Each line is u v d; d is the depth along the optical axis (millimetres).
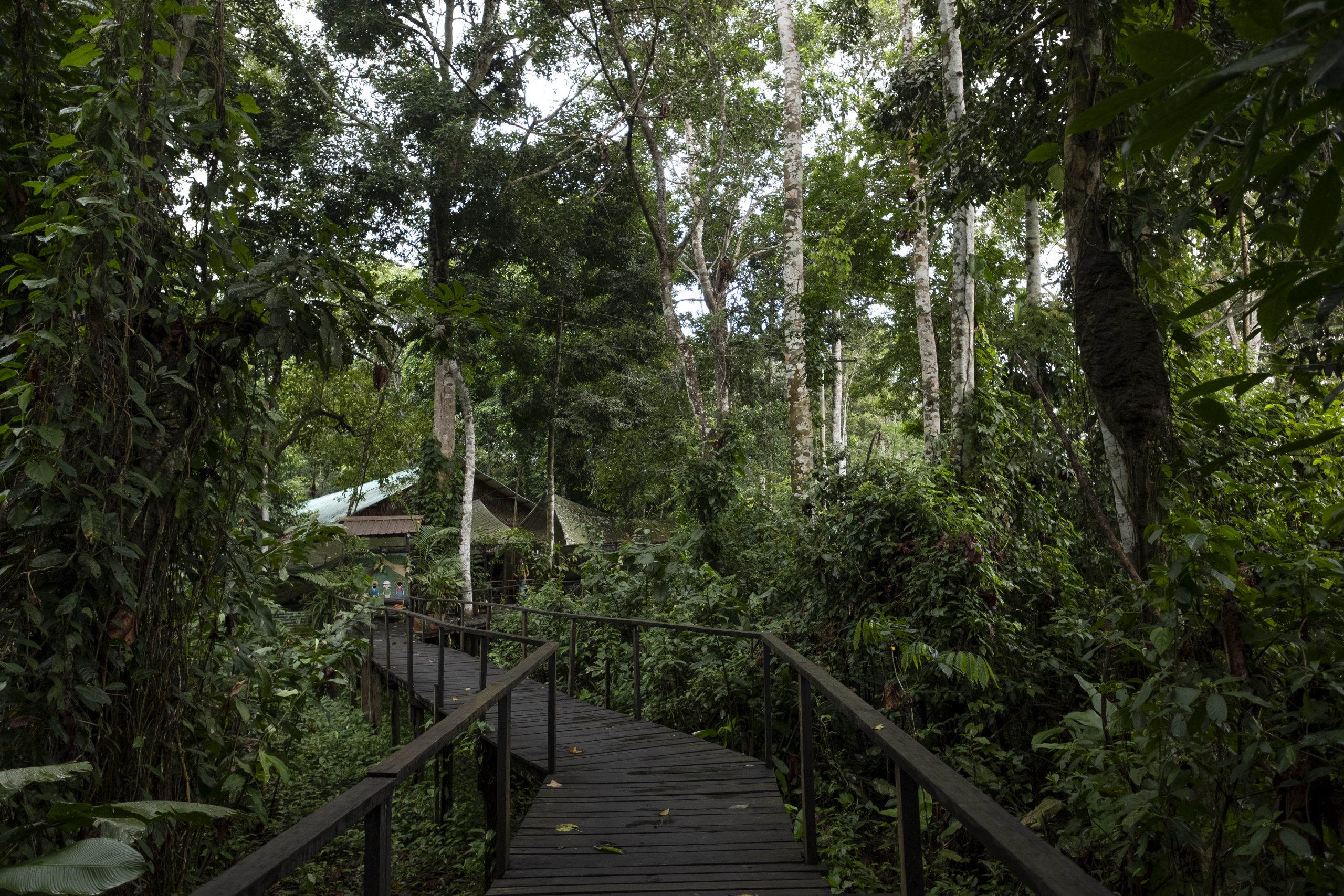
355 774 9273
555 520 29484
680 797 5879
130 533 4242
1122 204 5680
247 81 19875
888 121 12234
